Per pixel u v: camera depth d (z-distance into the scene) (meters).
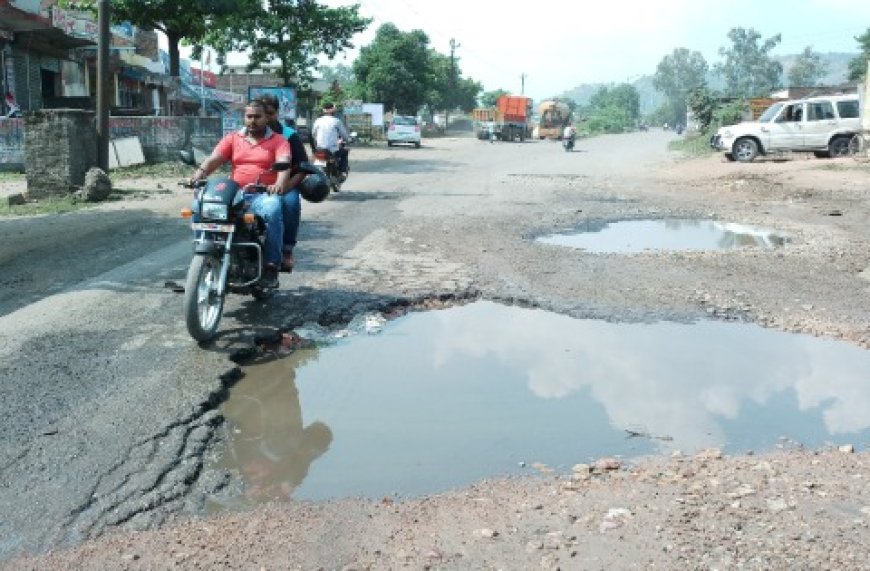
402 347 5.51
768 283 7.33
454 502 3.27
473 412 4.38
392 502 3.29
